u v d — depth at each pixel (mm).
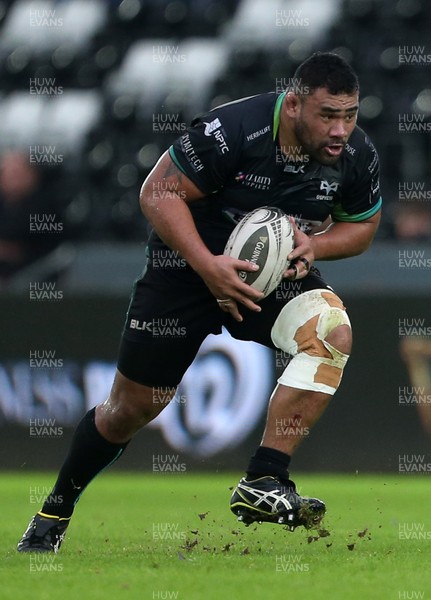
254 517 18828
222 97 64750
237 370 45906
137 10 68750
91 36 68688
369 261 51531
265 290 18891
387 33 64250
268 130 18828
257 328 19719
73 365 48344
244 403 45812
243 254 18719
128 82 65875
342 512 30828
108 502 35375
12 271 61438
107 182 63312
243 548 19781
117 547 20469
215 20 68000
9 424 48531
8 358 48562
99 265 53344
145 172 63656
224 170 18953
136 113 64750
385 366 46750
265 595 14008
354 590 14523
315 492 38938
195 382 46406
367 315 46844
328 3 65812
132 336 19797
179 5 68500
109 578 15578
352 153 19469
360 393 46875
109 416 19953
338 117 18062
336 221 20594
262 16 66062
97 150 64188
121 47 68312
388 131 61344
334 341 18812
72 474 20031
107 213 62156
